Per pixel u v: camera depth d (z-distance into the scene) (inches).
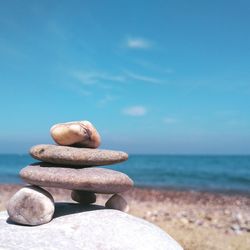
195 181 932.0
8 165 1983.3
